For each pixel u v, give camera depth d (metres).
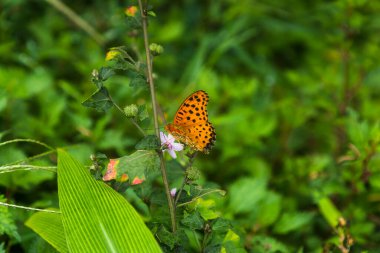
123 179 2.88
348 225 3.67
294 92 6.91
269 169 5.18
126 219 2.70
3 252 3.20
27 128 4.73
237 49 7.32
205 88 5.70
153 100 2.87
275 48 8.08
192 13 8.10
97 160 2.77
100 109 2.78
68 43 6.36
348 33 5.76
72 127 5.05
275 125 5.70
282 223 3.98
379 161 4.53
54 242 2.92
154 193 3.08
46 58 6.46
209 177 5.27
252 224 3.93
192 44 7.66
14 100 4.81
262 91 6.57
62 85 5.16
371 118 5.79
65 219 2.70
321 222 4.75
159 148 2.72
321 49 7.26
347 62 5.84
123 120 5.47
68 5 7.27
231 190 4.00
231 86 5.82
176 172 3.35
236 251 3.13
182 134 2.79
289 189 4.98
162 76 7.14
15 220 3.56
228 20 7.91
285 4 7.96
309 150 6.05
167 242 2.78
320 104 5.76
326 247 3.77
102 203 2.75
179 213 3.01
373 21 5.80
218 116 5.72
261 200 4.05
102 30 6.93
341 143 5.61
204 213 3.03
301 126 6.08
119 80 5.55
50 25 6.93
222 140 5.41
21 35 6.80
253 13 7.82
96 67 5.59
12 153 3.83
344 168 4.81
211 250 2.96
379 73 6.07
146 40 2.93
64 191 2.75
